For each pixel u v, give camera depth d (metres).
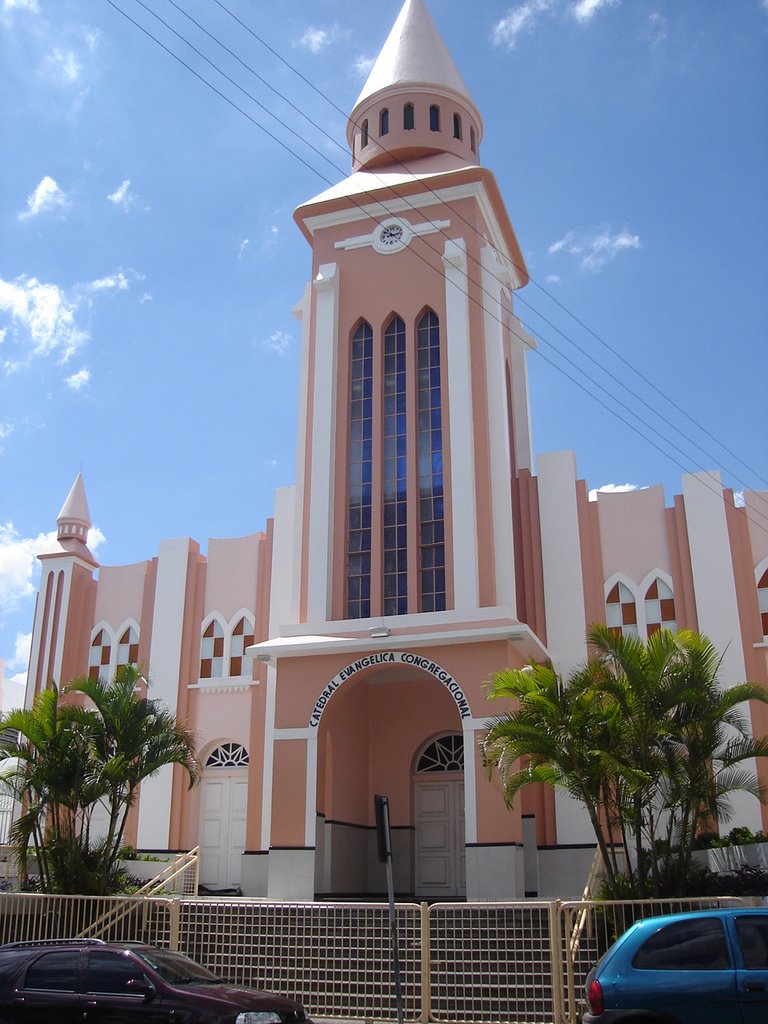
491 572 22.66
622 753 15.69
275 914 15.52
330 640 22.00
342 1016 13.74
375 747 24.83
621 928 13.95
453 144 28.25
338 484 24.58
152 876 23.30
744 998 9.02
